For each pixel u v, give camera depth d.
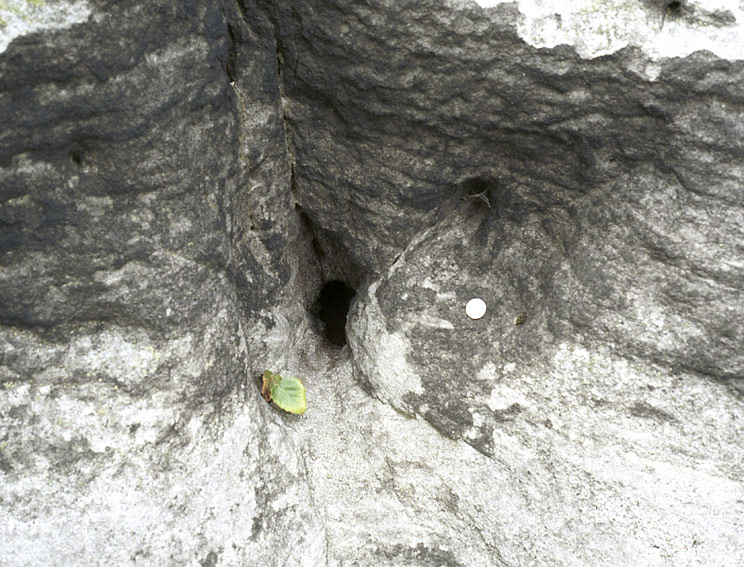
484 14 0.53
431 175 0.67
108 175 0.51
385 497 0.74
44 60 0.44
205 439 0.63
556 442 0.67
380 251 0.74
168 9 0.49
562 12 0.53
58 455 0.56
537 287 0.69
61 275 0.53
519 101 0.58
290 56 0.60
